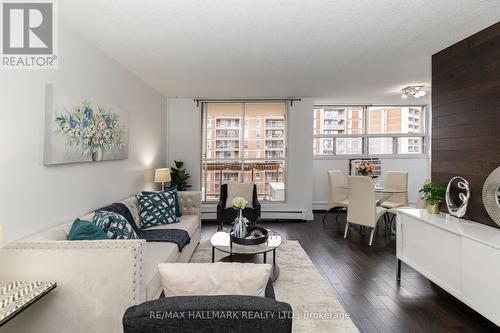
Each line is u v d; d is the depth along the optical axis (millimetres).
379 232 4512
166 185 4883
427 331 1959
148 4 1946
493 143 2207
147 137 4184
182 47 2732
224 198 4602
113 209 2684
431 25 2273
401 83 4203
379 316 2135
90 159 2545
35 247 1527
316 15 2119
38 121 1959
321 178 6289
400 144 6438
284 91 4758
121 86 3254
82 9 1999
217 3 1944
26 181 1859
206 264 1204
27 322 1507
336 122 6402
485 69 2285
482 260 1842
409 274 2891
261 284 1158
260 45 2695
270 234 3029
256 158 5543
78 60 2396
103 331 1525
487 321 2074
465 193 2445
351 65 3338
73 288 1507
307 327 1985
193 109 5305
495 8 2008
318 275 2838
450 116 2662
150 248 2473
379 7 2008
